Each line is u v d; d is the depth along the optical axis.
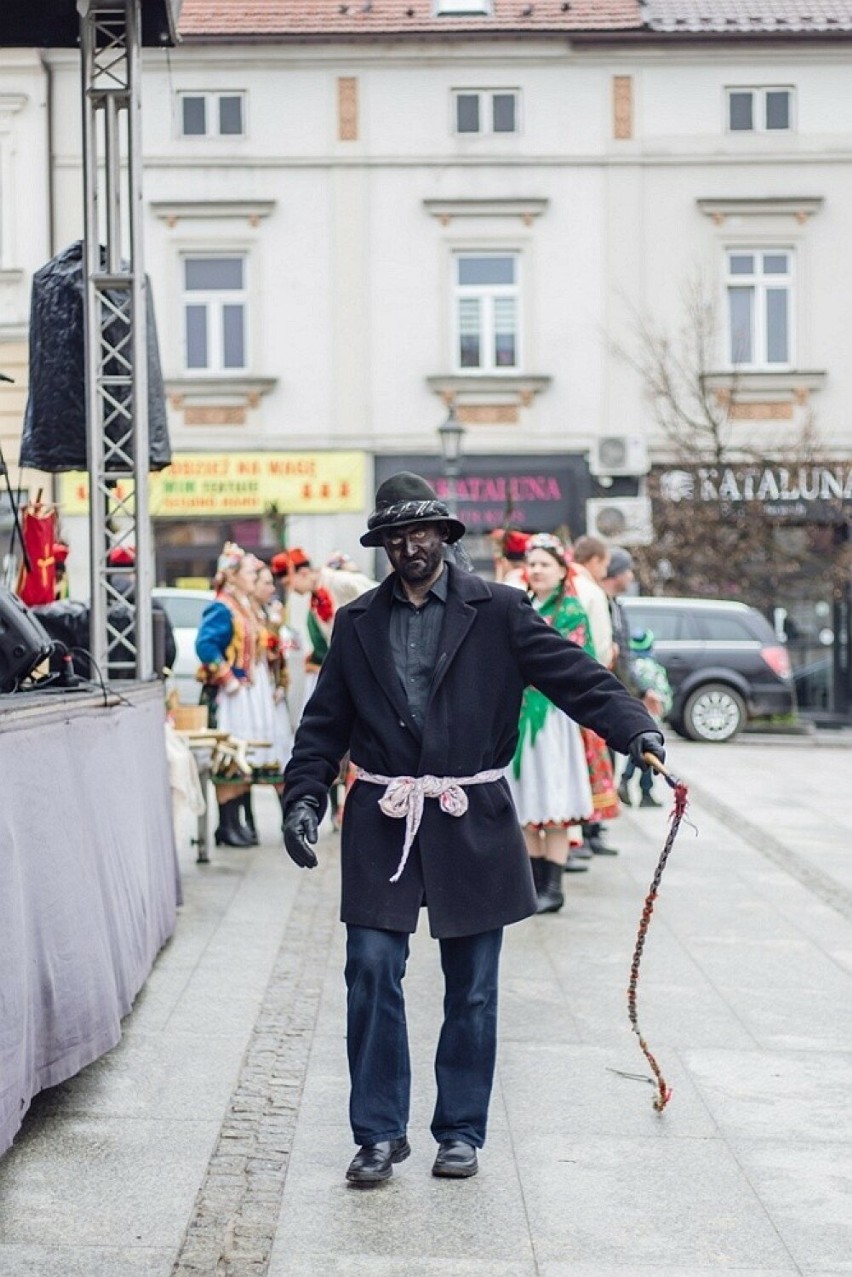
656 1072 4.86
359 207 24.28
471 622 4.36
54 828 4.59
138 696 6.49
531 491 24.50
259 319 24.30
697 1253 3.81
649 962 6.91
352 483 24.41
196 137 24.14
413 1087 5.14
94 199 7.76
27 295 23.06
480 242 24.36
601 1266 3.72
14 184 23.22
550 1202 4.13
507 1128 4.74
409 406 24.45
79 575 23.59
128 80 7.76
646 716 4.27
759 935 7.51
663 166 24.39
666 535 23.70
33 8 8.15
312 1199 4.13
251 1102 4.94
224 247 24.23
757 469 23.75
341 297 24.34
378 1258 3.75
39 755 4.51
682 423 24.48
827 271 24.53
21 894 4.15
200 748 9.64
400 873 4.26
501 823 4.35
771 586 24.02
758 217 24.45
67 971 4.59
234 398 24.36
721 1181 4.30
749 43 24.27
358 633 4.41
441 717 4.30
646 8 24.34
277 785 10.35
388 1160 4.27
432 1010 6.09
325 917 7.88
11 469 20.30
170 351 24.23
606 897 8.48
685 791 4.28
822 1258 3.78
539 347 24.47
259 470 24.39
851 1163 4.46
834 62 24.44
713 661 20.64
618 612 9.88
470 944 4.37
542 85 24.30
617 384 24.52
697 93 24.39
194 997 6.23
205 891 8.59
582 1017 5.99
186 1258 3.72
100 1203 4.08
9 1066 3.96
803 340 24.53
